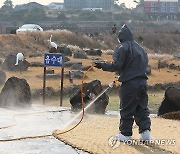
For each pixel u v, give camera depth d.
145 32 89.25
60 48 39.72
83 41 58.94
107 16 130.00
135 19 128.62
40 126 10.71
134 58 8.71
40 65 32.34
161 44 81.56
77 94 13.33
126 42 8.85
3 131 10.05
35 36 48.91
